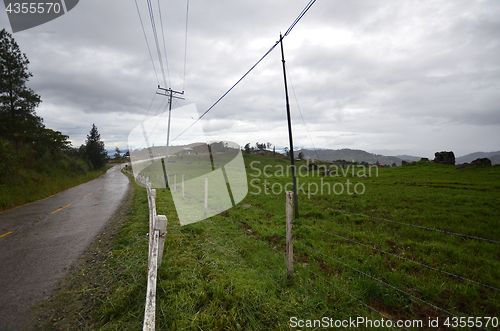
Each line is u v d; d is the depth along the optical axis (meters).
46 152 26.64
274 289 3.39
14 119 26.34
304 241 5.57
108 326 2.60
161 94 18.91
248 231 6.36
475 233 6.11
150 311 1.88
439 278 3.78
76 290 3.45
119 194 16.33
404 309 3.01
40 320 2.79
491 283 3.55
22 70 27.38
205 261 4.33
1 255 4.92
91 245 5.54
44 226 7.40
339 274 3.92
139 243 5.34
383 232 6.32
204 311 2.86
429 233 6.12
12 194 12.57
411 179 19.97
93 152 58.84
